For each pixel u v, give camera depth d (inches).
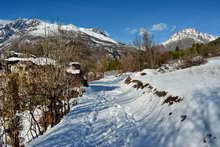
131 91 669.3
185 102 290.0
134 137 274.5
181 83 420.5
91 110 449.1
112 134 293.4
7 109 370.9
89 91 750.5
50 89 419.5
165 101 348.5
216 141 191.5
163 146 227.8
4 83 378.0
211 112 232.5
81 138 282.2
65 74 466.6
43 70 424.5
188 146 205.3
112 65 2628.0
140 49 1652.3
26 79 400.2
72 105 508.7
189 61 906.7
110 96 652.1
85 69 868.0
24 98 397.4
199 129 219.0
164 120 290.5
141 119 351.6
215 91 294.4
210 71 534.6
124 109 446.3
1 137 382.6
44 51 441.4
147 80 625.9
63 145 259.9
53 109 424.2
